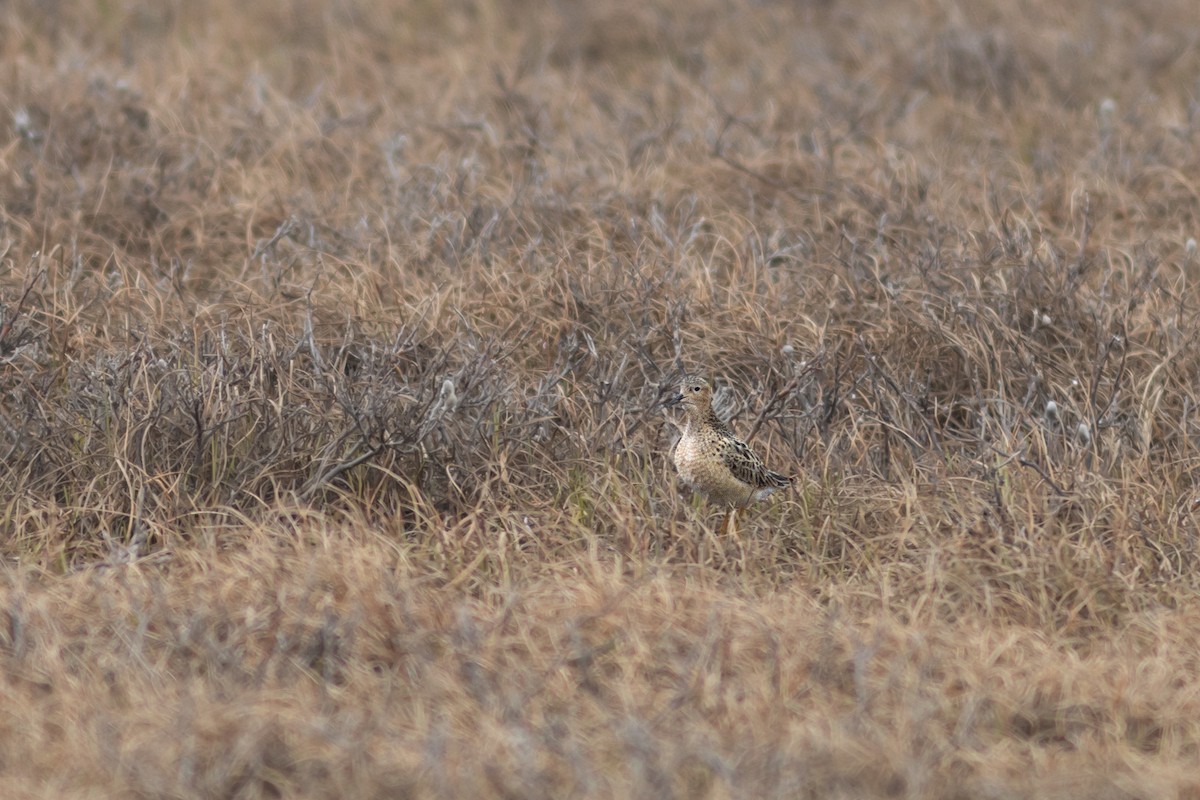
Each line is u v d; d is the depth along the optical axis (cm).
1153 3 5625
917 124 4475
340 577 2050
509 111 4450
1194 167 3972
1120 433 2625
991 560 2222
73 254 3216
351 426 2470
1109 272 3177
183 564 2173
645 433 2620
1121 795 1631
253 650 1888
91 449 2462
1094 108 4722
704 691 1784
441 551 2233
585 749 1675
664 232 3384
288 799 1606
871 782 1634
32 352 2664
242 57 5184
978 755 1691
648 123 4372
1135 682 1867
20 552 2244
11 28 5150
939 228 3378
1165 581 2198
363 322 2908
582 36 5466
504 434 2547
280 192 3703
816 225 3569
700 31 5516
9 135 3997
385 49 5312
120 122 4038
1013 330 2920
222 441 2436
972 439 2675
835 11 5644
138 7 5553
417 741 1680
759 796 1585
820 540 2348
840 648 1928
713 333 2917
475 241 3281
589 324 2969
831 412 2675
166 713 1708
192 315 2934
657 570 2148
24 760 1636
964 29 5225
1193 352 2853
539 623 1966
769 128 4288
